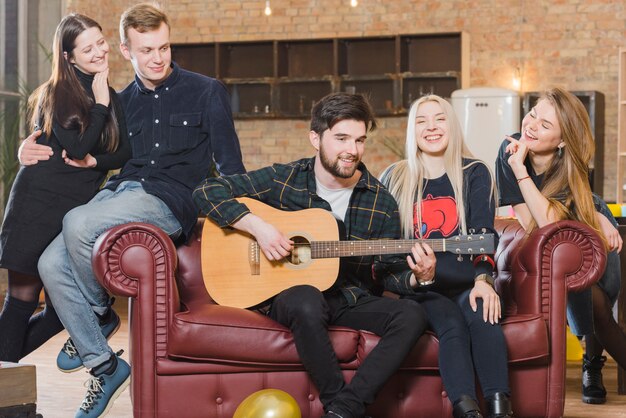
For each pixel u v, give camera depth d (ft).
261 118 32.37
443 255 11.80
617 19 30.45
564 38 30.83
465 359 10.97
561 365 11.78
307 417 11.43
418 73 30.76
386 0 32.22
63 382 15.64
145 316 11.35
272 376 11.43
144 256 11.37
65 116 12.09
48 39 27.86
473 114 28.86
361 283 11.96
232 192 11.78
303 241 11.55
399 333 10.84
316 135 11.66
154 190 12.14
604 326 13.99
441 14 31.78
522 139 12.96
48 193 12.25
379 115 31.68
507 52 31.27
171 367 11.34
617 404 14.12
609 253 13.91
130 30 12.38
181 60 33.17
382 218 11.80
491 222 11.82
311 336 10.79
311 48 32.42
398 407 11.58
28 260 12.19
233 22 33.35
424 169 12.23
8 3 26.68
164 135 12.64
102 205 11.87
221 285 11.65
